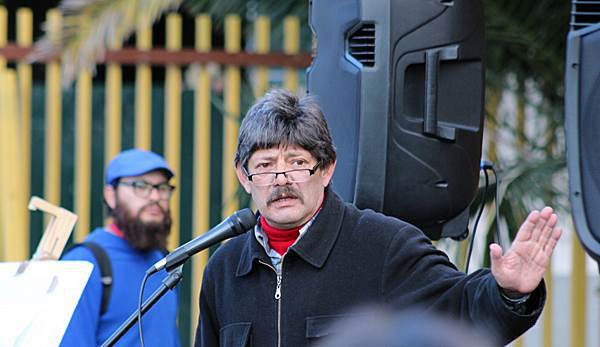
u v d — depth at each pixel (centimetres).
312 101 890
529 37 1602
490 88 1616
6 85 1792
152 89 1802
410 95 1041
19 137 1800
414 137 1031
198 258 1797
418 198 1034
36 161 1806
